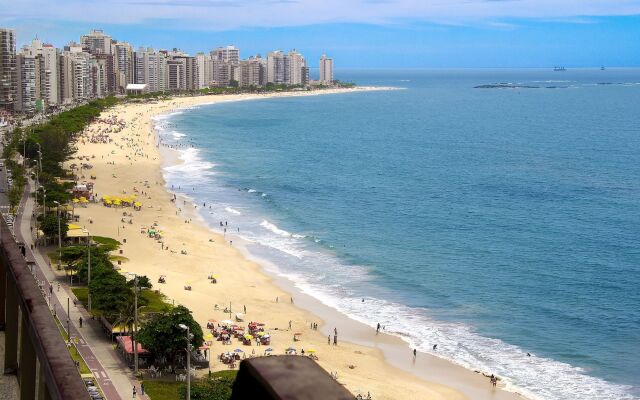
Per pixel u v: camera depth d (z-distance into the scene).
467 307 114.25
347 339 101.88
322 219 175.62
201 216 176.50
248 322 107.00
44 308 13.59
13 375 17.02
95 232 152.25
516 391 85.88
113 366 85.06
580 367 92.44
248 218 175.62
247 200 197.62
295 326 106.25
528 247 150.25
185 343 84.81
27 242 137.62
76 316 100.56
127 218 167.75
